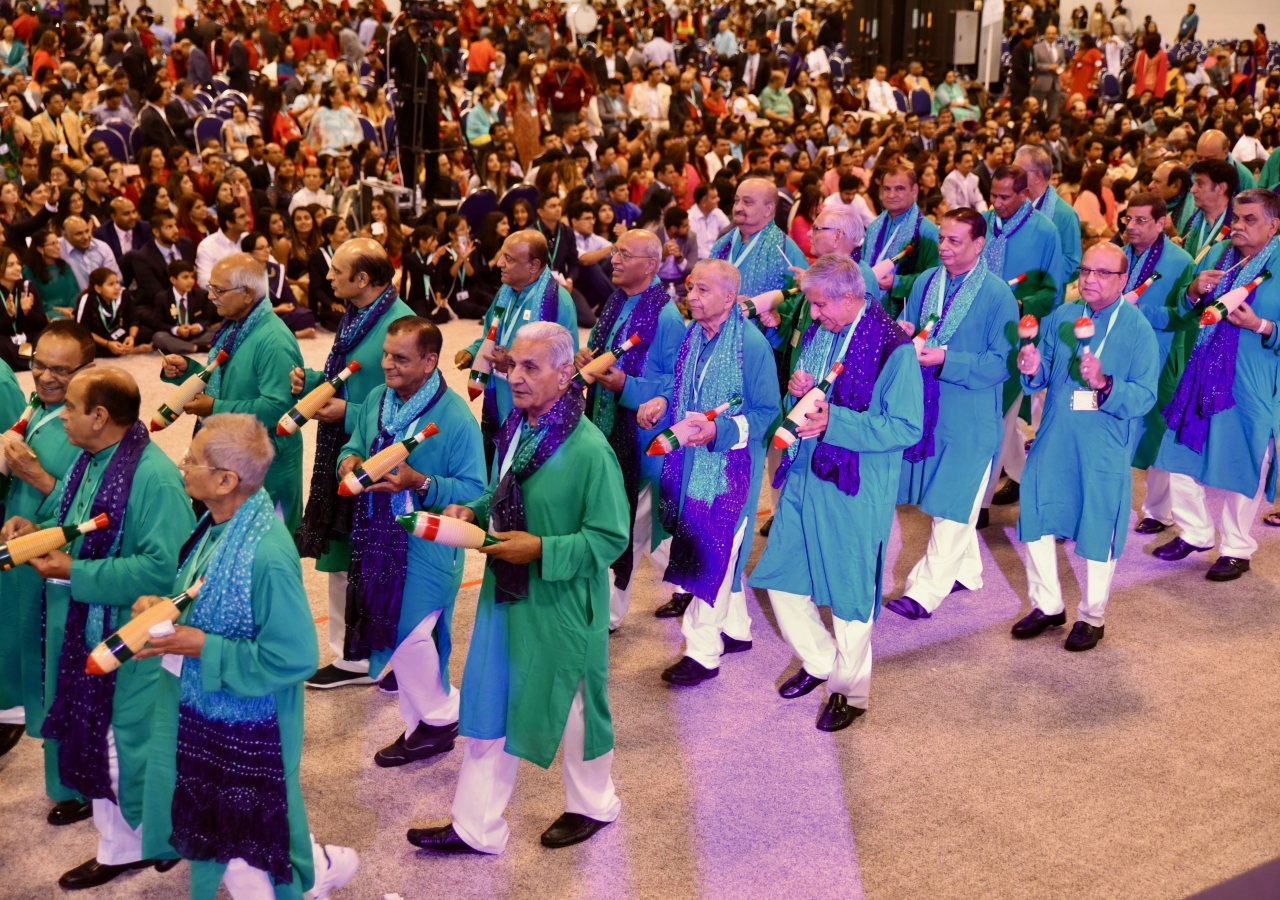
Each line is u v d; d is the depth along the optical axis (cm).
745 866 366
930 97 2164
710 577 458
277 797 295
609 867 365
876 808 397
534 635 348
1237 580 585
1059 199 670
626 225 1238
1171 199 755
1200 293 577
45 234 959
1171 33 2784
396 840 377
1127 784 411
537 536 338
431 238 1111
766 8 2606
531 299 520
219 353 462
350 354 454
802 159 1435
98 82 1656
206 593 287
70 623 335
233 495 291
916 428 420
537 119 1544
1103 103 2306
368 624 398
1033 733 445
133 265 1000
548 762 349
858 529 429
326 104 1496
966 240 512
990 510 689
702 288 445
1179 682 484
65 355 370
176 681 304
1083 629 515
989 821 389
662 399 452
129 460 336
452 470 402
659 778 414
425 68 1272
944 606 561
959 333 518
